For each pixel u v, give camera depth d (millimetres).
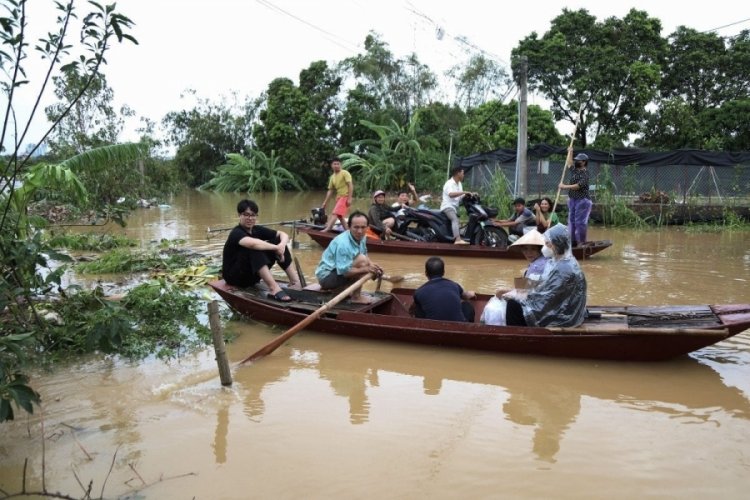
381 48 34312
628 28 25078
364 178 29594
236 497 3355
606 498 3338
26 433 4141
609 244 10242
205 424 4262
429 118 32312
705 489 3416
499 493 3385
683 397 4676
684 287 8148
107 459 3781
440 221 11070
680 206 15297
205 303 7340
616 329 5059
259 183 33031
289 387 4926
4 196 5988
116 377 5141
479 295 6367
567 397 4699
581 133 25781
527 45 25781
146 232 14422
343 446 3930
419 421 4301
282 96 34156
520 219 10641
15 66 4090
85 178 14547
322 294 6516
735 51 26391
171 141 40969
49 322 5922
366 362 5480
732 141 24625
